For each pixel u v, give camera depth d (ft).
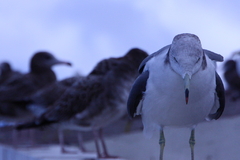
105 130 57.72
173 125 23.41
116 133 57.67
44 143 54.44
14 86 56.54
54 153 42.19
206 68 20.70
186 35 20.10
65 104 41.01
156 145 50.06
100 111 39.70
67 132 57.16
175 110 21.94
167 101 21.59
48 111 42.16
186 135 52.65
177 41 19.98
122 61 39.60
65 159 37.09
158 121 23.22
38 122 42.45
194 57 19.52
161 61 21.43
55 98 49.24
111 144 51.72
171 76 20.66
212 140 47.57
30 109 52.60
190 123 23.24
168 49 21.49
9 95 55.52
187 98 19.16
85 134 57.06
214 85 21.81
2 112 55.47
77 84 40.96
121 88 39.32
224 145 45.16
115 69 39.52
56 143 54.85
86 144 53.83
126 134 56.34
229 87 75.00
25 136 58.08
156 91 21.77
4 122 57.36
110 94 39.34
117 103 39.45
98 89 39.60
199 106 21.81
